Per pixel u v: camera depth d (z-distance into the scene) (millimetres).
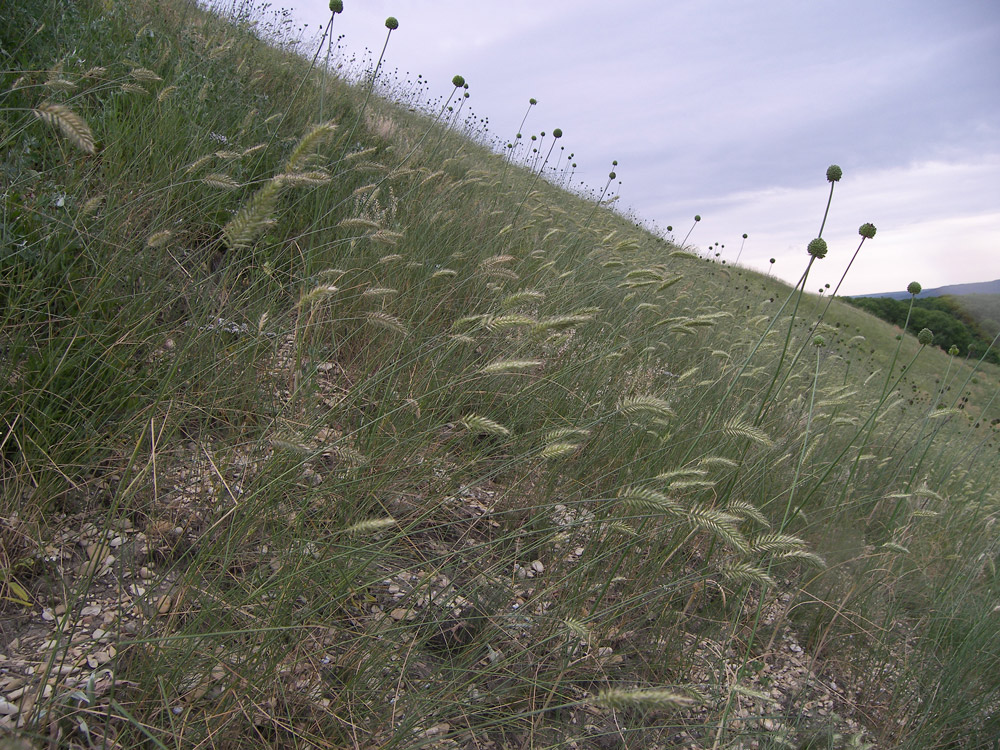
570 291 4973
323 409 3164
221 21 7105
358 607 2457
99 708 1747
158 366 2879
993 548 4504
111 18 5090
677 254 4191
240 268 3422
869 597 3643
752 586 3443
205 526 2473
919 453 6082
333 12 4742
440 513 3115
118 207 3240
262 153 4715
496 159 11242
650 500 2176
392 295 4203
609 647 2754
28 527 2264
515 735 2312
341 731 2002
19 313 2688
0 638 1938
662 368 5137
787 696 2982
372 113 8070
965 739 3053
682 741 2498
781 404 5000
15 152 3254
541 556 3150
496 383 3781
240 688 1894
